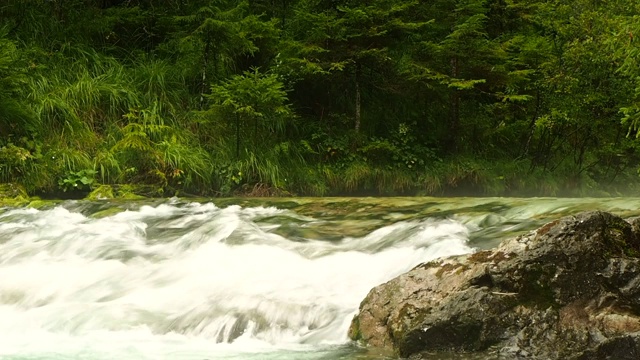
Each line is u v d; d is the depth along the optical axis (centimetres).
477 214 646
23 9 1367
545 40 1434
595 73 1326
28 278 556
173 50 1421
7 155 1046
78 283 540
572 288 369
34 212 854
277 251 574
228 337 419
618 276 371
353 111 1486
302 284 492
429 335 367
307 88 1477
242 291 486
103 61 1356
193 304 476
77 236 671
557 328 354
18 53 1205
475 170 1397
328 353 377
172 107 1284
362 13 1326
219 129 1286
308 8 1440
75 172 1091
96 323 453
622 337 337
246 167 1209
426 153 1418
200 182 1177
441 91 1451
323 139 1366
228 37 1315
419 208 740
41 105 1160
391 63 1432
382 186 1327
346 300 451
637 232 403
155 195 1114
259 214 775
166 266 570
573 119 1380
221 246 606
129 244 646
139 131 1163
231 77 1377
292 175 1259
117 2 1569
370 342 389
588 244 380
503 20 1645
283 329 423
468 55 1396
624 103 1320
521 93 1488
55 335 438
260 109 1249
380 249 554
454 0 1463
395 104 1534
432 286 394
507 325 361
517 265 379
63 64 1305
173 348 401
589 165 1534
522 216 629
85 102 1224
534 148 1591
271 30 1356
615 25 1207
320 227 669
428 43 1394
